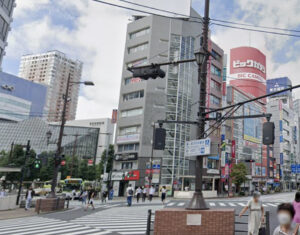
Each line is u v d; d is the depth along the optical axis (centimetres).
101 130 12300
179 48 4534
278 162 7638
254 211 719
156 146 930
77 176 6744
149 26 4600
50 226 1178
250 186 5772
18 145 5225
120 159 4219
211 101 4919
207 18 961
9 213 1708
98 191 3853
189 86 4550
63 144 11200
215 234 764
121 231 1042
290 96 9388
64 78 18525
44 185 4450
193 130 4428
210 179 4575
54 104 17512
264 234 705
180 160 4147
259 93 8394
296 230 512
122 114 4512
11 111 11269
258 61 8625
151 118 4184
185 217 775
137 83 4434
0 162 5075
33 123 10900
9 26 3178
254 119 6456
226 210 796
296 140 8994
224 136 4947
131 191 2288
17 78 11844
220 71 5309
